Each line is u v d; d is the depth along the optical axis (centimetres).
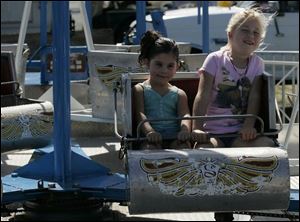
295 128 677
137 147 429
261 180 395
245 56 456
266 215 478
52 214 424
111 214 455
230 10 1312
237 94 458
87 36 806
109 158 680
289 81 938
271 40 1317
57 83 447
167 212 395
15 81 568
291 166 612
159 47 450
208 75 458
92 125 787
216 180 392
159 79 453
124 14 1914
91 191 445
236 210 399
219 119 431
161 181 389
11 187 445
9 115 486
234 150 402
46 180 463
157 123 450
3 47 758
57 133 457
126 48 830
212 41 1291
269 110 441
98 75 665
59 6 436
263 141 430
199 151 398
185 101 458
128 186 396
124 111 432
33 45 1722
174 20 1295
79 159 477
